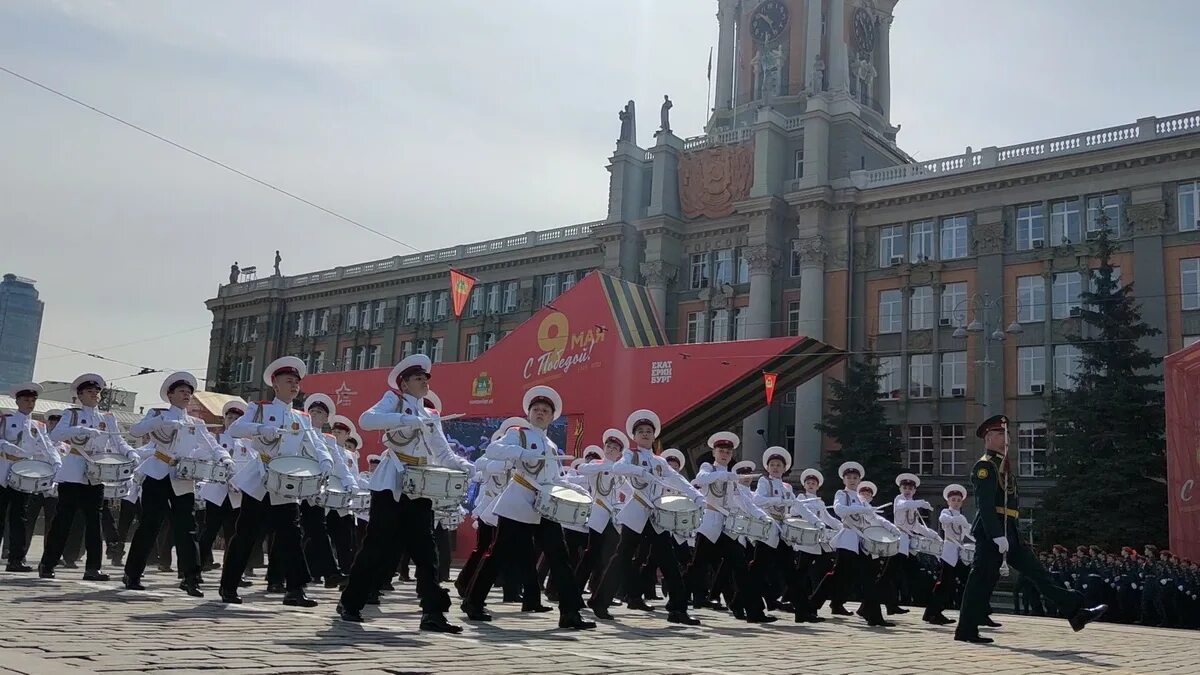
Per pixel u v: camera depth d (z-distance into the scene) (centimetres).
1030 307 4362
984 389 4381
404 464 938
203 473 1203
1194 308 3944
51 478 1405
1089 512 3400
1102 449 3478
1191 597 2089
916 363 4647
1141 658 1058
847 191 4894
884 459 4228
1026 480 4225
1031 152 4478
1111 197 4231
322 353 7538
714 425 2919
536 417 1049
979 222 4541
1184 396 2473
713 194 5372
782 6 6116
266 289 7875
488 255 6450
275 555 1267
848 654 930
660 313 5347
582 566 1353
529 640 877
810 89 5569
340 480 1361
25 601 970
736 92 6269
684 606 1199
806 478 1670
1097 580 2288
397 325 7031
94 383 1376
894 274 4750
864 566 1433
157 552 1842
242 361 8056
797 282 5041
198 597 1134
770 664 806
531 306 6197
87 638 709
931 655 966
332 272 7619
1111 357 3550
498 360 3089
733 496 1352
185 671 580
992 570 1153
